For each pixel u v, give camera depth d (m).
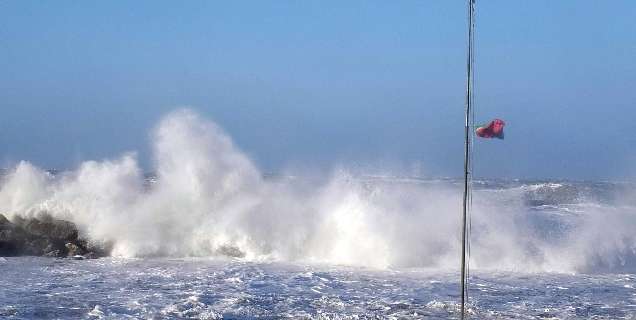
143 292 16.03
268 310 14.59
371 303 15.34
